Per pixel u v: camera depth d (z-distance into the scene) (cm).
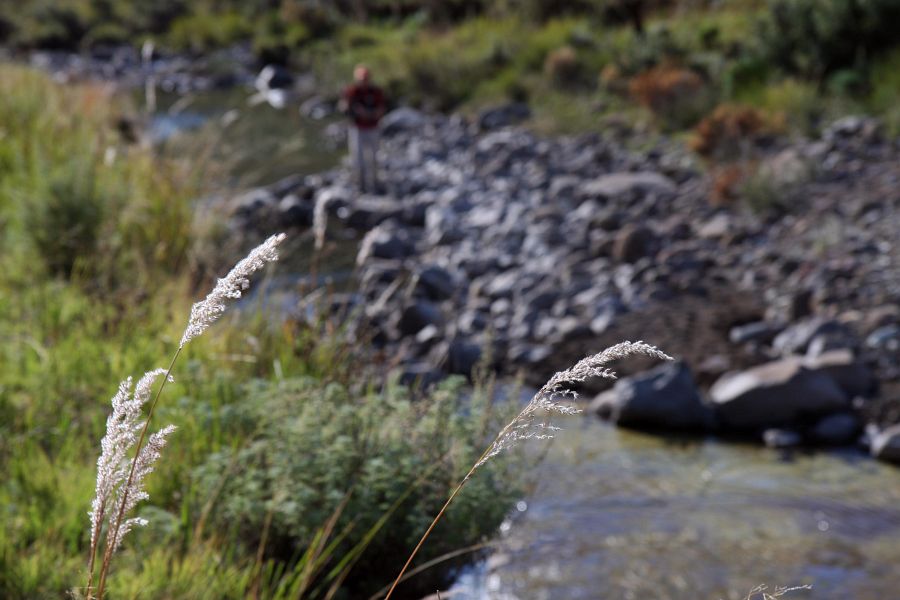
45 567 359
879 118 1502
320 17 3198
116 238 736
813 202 1189
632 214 1212
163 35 3559
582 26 2425
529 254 1117
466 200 1363
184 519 405
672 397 703
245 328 602
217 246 796
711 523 549
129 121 1221
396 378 527
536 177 1476
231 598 370
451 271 1080
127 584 350
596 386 770
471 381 758
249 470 426
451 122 1992
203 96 2509
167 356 554
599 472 613
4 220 818
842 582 489
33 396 505
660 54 2017
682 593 474
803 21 1734
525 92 2092
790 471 629
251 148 1725
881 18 1667
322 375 551
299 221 1276
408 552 415
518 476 450
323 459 413
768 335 836
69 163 805
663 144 1609
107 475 189
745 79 1755
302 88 2570
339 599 404
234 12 3581
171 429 193
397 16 3238
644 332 859
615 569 491
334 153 1752
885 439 648
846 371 733
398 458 422
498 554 476
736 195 1230
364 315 832
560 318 905
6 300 650
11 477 431
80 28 3584
